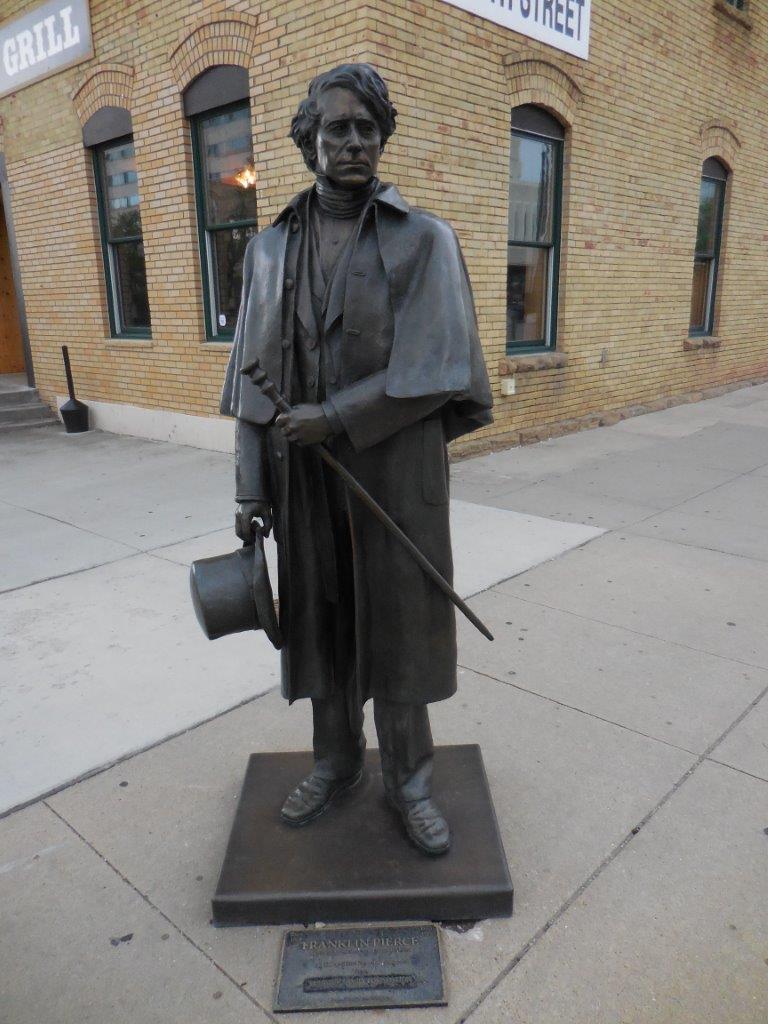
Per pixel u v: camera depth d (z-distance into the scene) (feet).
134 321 31.73
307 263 6.78
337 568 7.42
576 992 6.42
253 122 23.59
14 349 45.78
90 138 29.94
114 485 23.73
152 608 14.37
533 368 28.32
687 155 34.37
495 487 22.88
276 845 7.75
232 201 26.07
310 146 6.69
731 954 6.75
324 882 7.23
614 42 28.78
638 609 14.05
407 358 6.39
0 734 10.30
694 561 16.55
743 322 42.75
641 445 28.81
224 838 8.32
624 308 32.76
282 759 9.22
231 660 12.33
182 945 6.98
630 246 32.24
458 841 7.76
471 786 8.58
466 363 6.47
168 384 29.68
